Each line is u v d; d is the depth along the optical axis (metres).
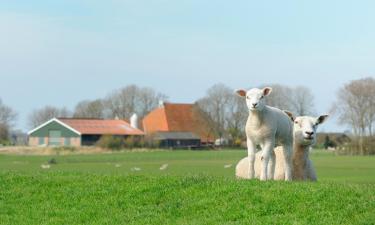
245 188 17.28
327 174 57.59
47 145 137.88
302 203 15.73
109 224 16.47
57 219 17.44
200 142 149.62
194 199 17.36
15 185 20.94
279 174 20.80
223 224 15.12
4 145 146.50
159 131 150.00
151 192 18.52
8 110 178.50
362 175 55.28
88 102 185.38
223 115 149.62
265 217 15.29
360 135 123.88
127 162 85.44
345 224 14.20
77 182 20.61
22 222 17.44
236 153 117.62
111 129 142.12
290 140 20.05
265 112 19.03
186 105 161.00
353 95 126.56
